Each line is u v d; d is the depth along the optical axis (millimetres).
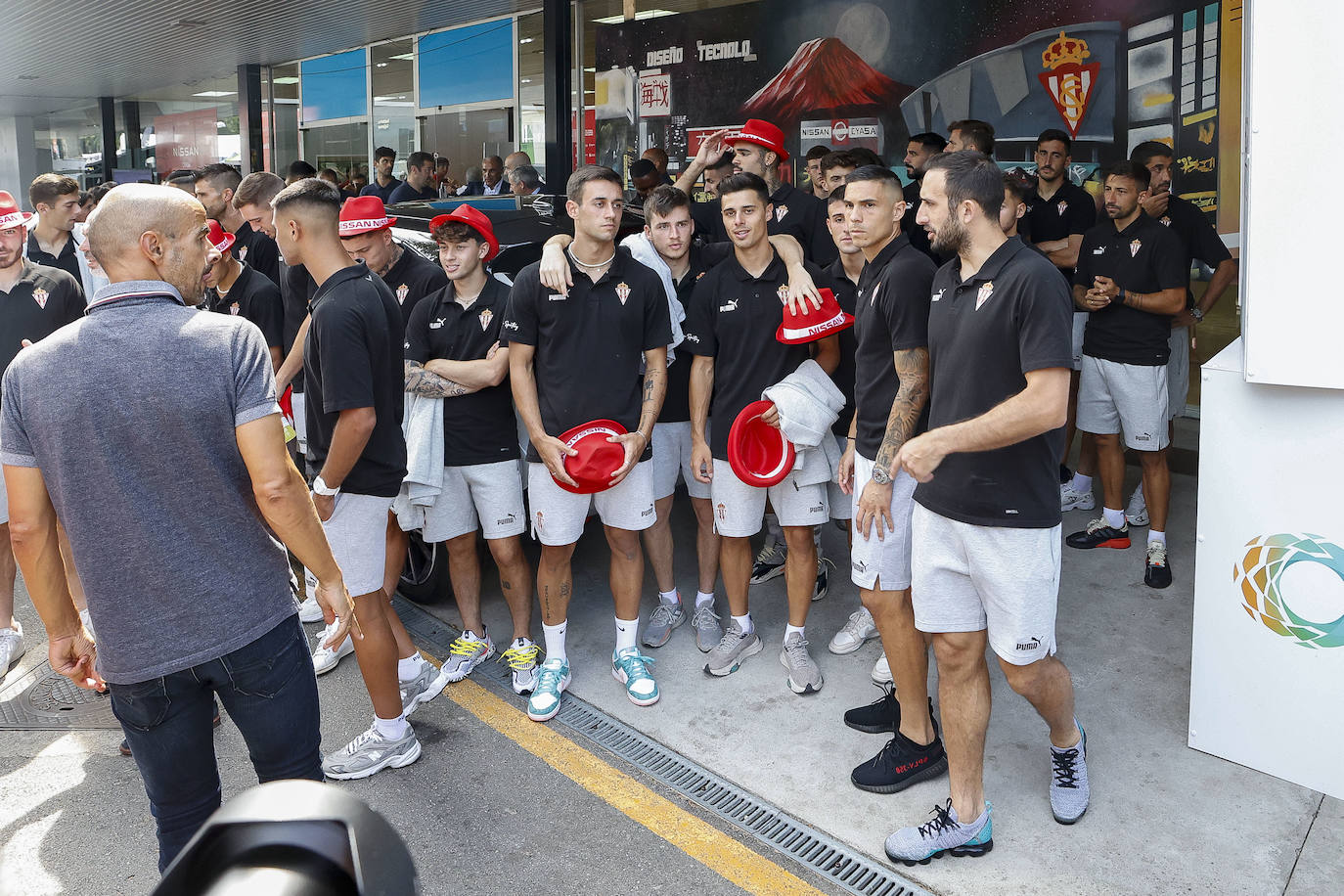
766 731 3262
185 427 1946
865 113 7562
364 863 612
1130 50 6258
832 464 3555
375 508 2984
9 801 3031
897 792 2904
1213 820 2705
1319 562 2678
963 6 6941
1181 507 5109
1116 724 3189
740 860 2656
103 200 1989
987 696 2566
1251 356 2625
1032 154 6828
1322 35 2375
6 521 3842
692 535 5090
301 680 2205
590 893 2551
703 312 3520
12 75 15125
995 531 2406
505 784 3035
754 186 3348
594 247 3209
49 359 1937
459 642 3773
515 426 3607
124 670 2006
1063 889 2473
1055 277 2279
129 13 10039
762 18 7941
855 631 3779
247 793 652
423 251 4332
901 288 2738
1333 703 2734
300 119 13453
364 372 2771
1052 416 2207
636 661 3529
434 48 11047
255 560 2100
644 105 8766
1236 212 5902
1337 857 2537
